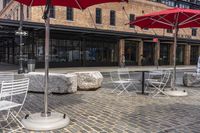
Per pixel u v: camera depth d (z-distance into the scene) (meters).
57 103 9.01
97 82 12.02
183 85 14.38
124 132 6.01
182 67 38.03
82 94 10.93
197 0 51.41
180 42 43.78
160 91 11.09
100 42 35.47
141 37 35.56
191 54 48.53
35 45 29.55
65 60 32.38
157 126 6.51
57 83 10.74
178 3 47.56
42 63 30.20
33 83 11.05
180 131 6.18
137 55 39.66
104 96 10.50
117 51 37.41
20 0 6.76
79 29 28.86
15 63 36.66
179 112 7.96
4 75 8.36
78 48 33.41
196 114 7.76
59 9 31.84
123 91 11.80
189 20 11.12
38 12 30.00
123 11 37.97
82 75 11.77
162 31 42.88
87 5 6.94
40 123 6.14
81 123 6.63
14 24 24.55
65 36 32.03
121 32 32.62
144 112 7.88
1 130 5.98
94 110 8.03
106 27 36.19
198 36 49.62
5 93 5.75
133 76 20.75
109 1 6.46
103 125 6.50
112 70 27.53
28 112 7.61
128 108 8.39
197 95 11.18
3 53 44.06
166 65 43.12
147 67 35.34
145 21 11.62
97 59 35.28
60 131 6.03
